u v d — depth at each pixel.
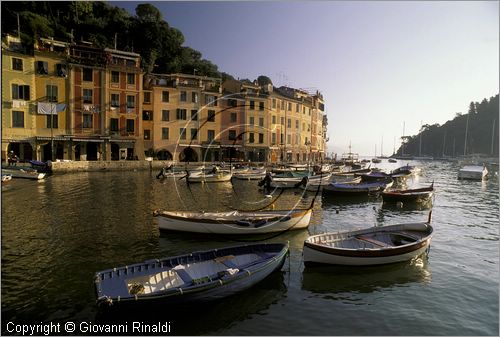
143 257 14.38
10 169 39.59
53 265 13.34
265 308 10.61
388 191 29.78
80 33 64.25
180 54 76.19
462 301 11.35
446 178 59.97
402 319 10.16
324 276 12.94
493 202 32.47
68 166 45.38
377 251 13.20
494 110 162.88
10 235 17.08
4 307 10.19
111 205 25.00
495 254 16.16
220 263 12.11
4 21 52.03
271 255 12.84
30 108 47.53
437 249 16.83
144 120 57.50
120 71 53.78
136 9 74.00
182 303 9.66
